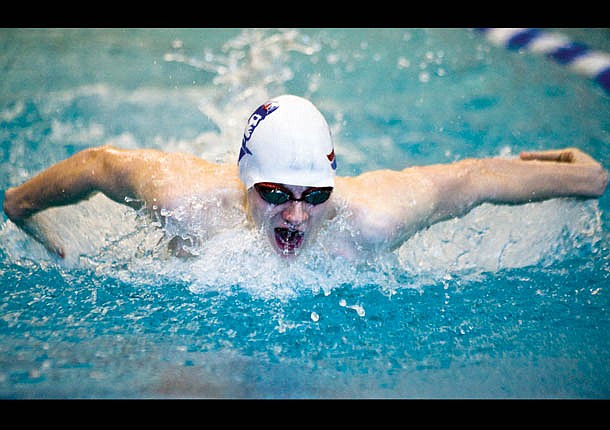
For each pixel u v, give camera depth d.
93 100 15.95
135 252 9.67
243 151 8.63
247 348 7.75
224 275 9.29
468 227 10.14
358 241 9.23
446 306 8.89
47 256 9.76
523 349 7.86
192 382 7.00
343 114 15.56
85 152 9.77
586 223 10.52
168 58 19.12
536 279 9.59
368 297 9.06
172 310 8.53
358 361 7.54
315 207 8.38
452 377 7.26
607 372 7.38
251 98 16.19
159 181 9.22
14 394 6.67
